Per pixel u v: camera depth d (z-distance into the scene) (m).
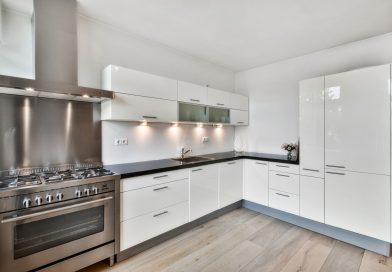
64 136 2.22
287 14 2.22
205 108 3.29
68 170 2.17
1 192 1.45
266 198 3.19
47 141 2.12
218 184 3.06
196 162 2.77
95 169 2.24
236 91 4.32
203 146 3.69
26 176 1.89
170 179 2.45
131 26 2.54
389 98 2.17
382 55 2.67
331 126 2.54
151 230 2.27
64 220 1.72
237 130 4.30
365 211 2.32
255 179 3.33
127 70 2.33
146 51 2.91
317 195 2.66
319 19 2.31
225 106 3.58
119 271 1.94
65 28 2.00
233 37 2.79
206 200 2.89
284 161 2.96
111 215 1.96
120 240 2.04
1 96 1.89
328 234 2.64
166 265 2.04
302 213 2.79
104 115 2.37
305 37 2.76
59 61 1.96
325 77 2.59
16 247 1.53
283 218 3.07
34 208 1.57
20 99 1.98
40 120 2.08
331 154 2.54
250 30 2.59
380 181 2.23
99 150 2.46
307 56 3.35
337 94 2.50
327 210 2.58
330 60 3.11
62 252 1.72
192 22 2.42
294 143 3.46
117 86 2.24
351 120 2.40
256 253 2.25
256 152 3.99
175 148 3.26
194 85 3.07
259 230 2.77
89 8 2.17
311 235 2.65
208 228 2.81
